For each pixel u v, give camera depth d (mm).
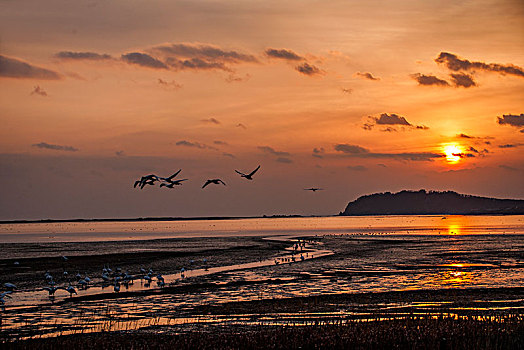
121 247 114188
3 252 102312
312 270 63781
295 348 27547
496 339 27625
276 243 123188
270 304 41781
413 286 49781
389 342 28094
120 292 49375
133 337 31328
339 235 162625
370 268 64812
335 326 31672
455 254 82375
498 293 45156
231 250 100062
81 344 28969
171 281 56375
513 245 101188
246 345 28047
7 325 35344
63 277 60688
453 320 32906
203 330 32938
